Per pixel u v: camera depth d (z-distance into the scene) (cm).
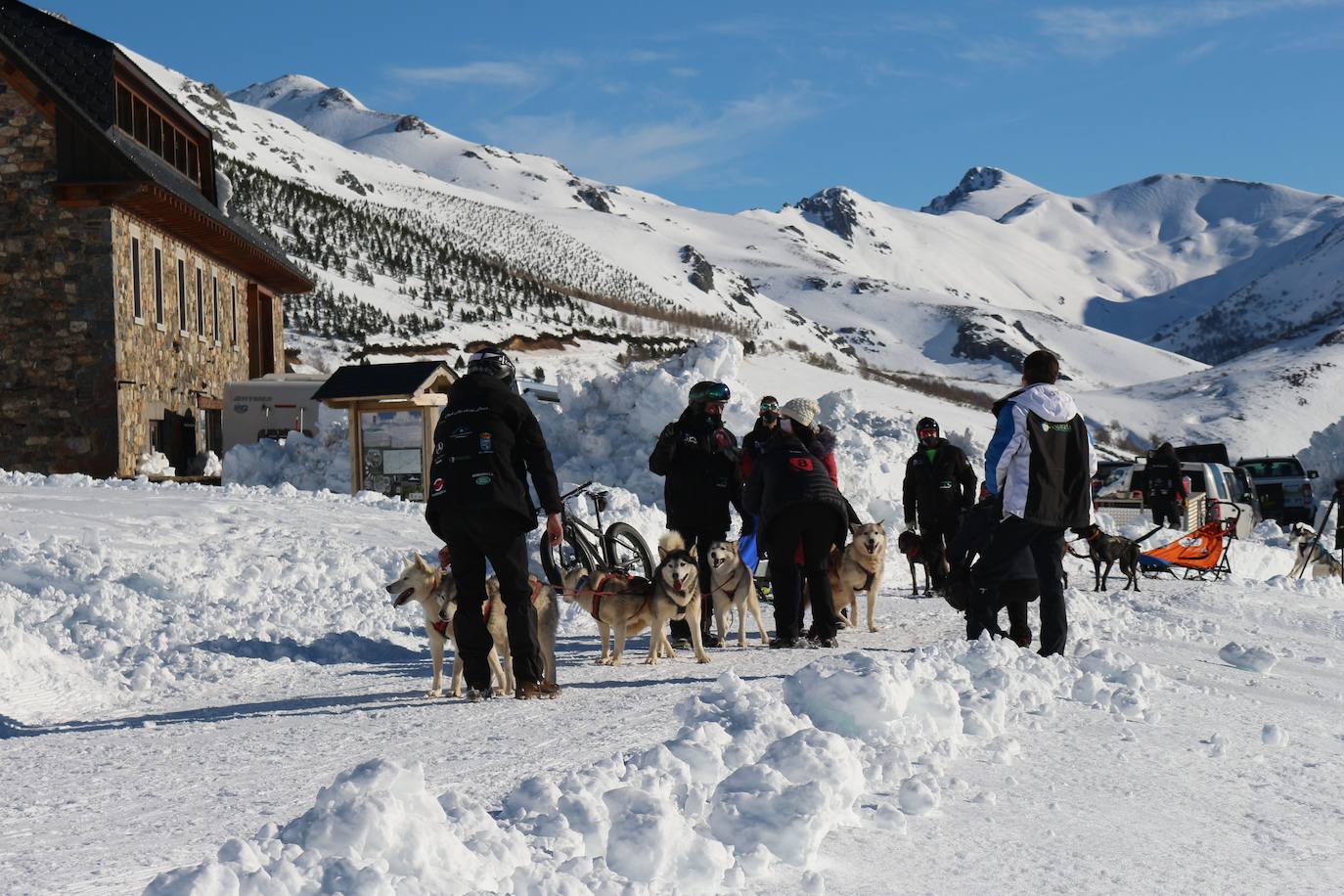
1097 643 994
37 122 2908
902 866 382
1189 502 2062
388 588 779
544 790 401
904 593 1540
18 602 1112
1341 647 1054
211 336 3750
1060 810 454
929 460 1457
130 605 1127
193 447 3484
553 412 2234
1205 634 1094
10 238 2905
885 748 509
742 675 795
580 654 989
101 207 2903
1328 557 1977
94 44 3023
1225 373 15838
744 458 1062
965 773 504
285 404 3534
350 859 325
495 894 321
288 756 561
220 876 296
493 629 773
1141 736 597
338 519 1612
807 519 977
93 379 2906
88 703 891
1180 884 380
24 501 1597
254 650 1050
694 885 349
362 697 804
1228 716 667
